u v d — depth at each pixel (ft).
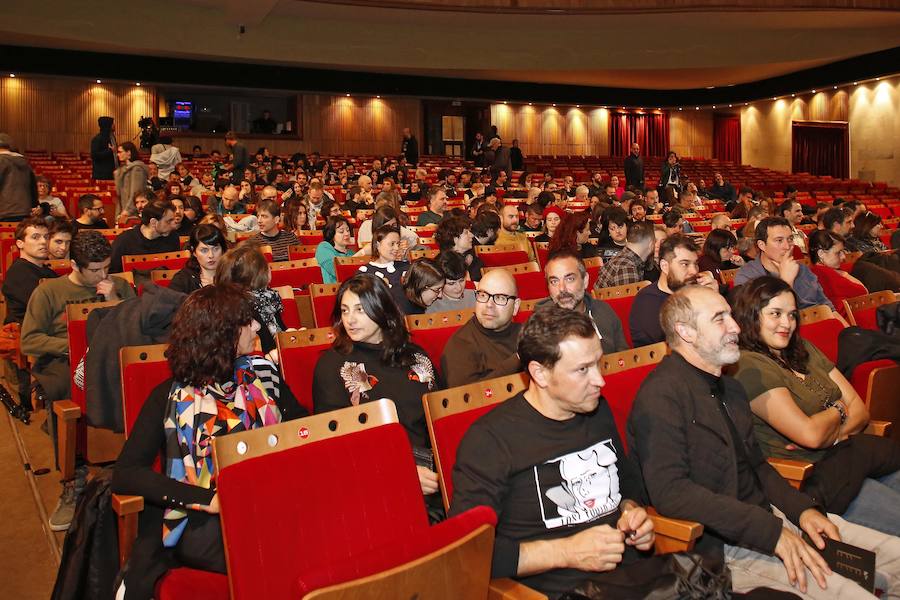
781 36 68.49
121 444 11.03
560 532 7.50
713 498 7.98
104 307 11.76
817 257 19.38
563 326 7.32
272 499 6.13
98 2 57.52
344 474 6.51
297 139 74.84
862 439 10.02
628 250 17.70
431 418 8.00
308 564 6.15
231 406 7.70
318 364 10.16
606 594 6.70
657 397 8.61
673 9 60.64
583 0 61.31
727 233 19.84
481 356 11.27
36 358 12.87
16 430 15.06
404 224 22.89
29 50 59.82
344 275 18.54
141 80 63.57
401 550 5.41
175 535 7.41
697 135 90.84
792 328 10.61
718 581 6.91
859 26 66.13
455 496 7.40
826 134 80.07
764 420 10.36
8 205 27.14
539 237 27.14
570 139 86.69
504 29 68.18
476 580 5.85
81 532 7.87
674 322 8.87
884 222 39.68
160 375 9.38
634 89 84.58
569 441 7.68
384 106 78.43
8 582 9.79
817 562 7.89
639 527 7.34
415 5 60.23
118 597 7.40
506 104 83.56
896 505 9.53
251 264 12.35
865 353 12.23
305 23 64.44
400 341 10.16
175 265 18.39
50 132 65.82
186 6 60.70
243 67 66.85
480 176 57.88
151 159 46.60
